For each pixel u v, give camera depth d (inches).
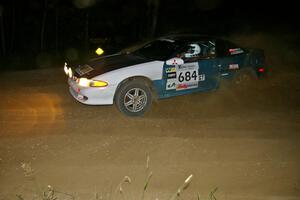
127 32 805.2
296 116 257.8
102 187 157.9
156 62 263.1
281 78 379.9
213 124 240.7
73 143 206.2
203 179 166.4
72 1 713.0
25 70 471.8
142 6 779.4
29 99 302.8
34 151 195.0
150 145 203.8
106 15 799.1
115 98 253.9
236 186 160.6
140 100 258.2
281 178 168.1
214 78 290.8
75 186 158.9
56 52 644.1
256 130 229.0
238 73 305.9
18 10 737.0
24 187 158.2
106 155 190.5
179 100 299.0
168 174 170.6
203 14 848.3
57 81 376.8
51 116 256.1
